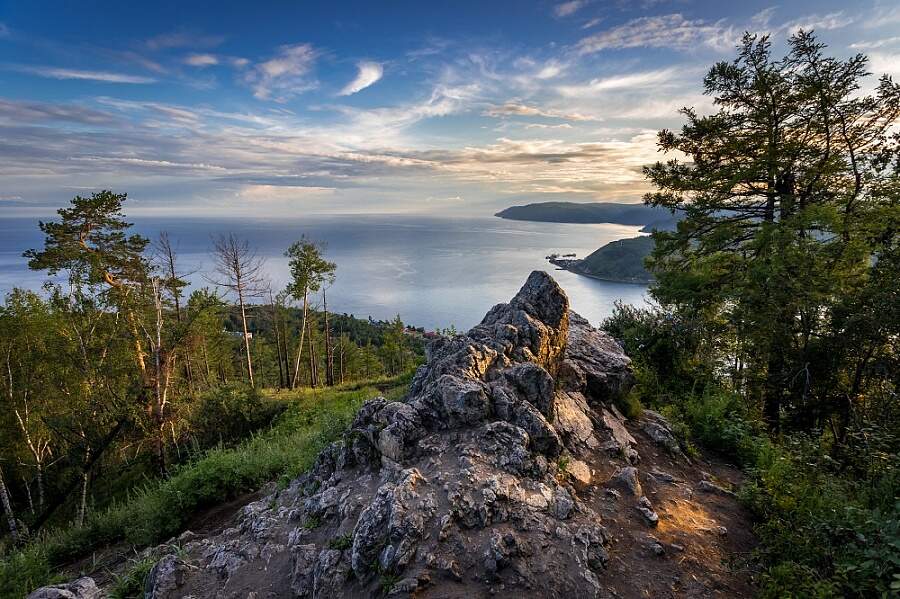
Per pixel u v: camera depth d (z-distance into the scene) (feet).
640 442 28.30
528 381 25.04
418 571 14.65
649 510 19.36
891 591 12.80
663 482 23.20
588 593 14.46
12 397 64.49
